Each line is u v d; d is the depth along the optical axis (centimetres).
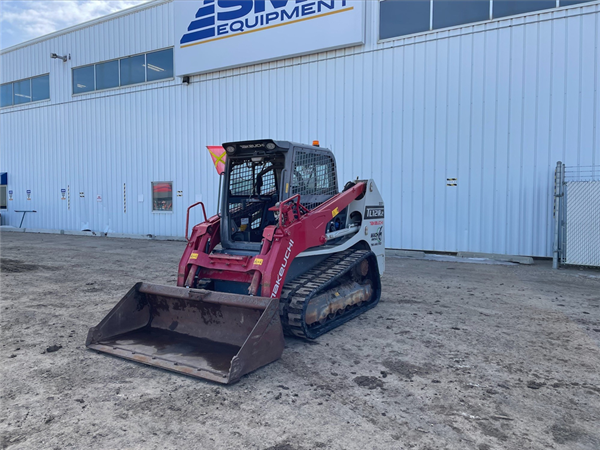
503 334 512
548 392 362
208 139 1488
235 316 441
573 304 648
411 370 408
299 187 536
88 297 683
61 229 1888
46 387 368
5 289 732
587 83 973
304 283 503
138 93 1631
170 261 1055
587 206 920
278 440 291
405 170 1163
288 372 402
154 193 1627
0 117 2059
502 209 1061
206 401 345
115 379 384
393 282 811
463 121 1092
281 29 1291
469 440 291
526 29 1020
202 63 1447
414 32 1136
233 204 546
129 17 1634
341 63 1234
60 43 1822
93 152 1767
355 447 283
